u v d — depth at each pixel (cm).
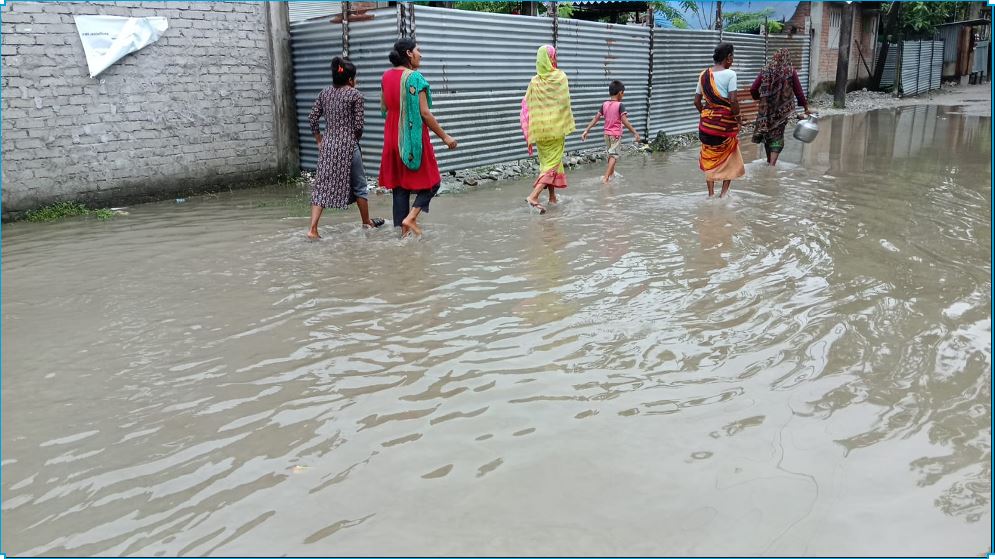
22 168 759
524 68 1084
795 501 240
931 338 375
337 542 225
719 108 753
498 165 1057
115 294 487
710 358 357
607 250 572
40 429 304
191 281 513
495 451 275
